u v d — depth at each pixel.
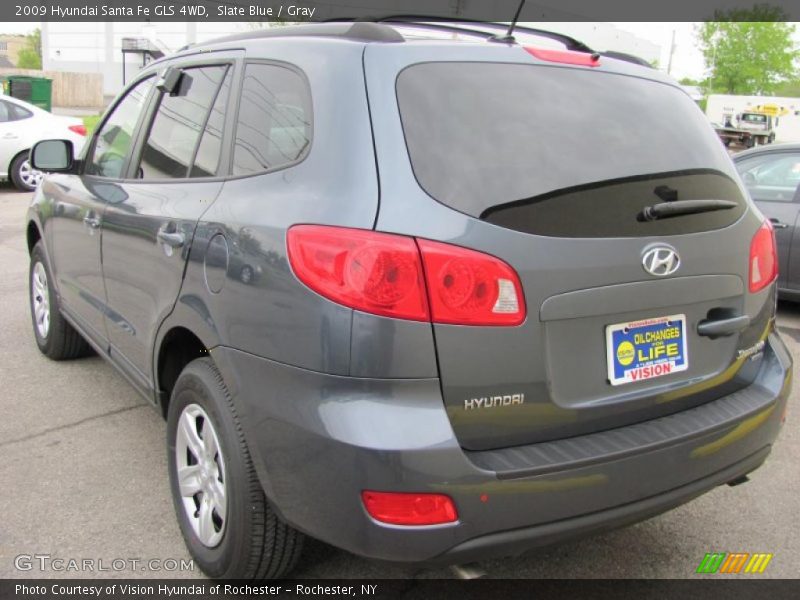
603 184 2.31
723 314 2.57
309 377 2.09
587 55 2.65
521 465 2.09
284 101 2.52
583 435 2.28
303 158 2.32
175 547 2.91
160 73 3.53
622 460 2.21
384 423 1.99
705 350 2.54
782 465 3.76
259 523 2.42
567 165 2.29
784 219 6.44
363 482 2.00
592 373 2.28
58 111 31.23
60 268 4.33
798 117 34.97
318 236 2.11
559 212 2.21
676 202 2.41
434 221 2.05
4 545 2.89
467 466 2.03
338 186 2.16
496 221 2.11
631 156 2.42
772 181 6.70
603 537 3.09
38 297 4.99
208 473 2.64
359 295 2.02
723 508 3.34
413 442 1.98
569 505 2.15
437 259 2.03
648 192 2.39
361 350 2.02
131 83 3.89
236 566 2.51
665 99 2.71
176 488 2.86
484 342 2.07
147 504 3.20
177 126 3.18
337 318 2.04
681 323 2.46
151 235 2.95
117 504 3.20
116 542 2.93
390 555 2.03
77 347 4.80
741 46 55.03
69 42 45.72
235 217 2.43
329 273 2.06
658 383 2.43
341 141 2.21
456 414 2.07
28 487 3.31
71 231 4.01
